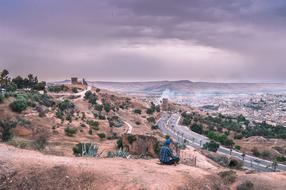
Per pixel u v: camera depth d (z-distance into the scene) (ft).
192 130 522.06
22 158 59.00
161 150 65.98
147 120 556.10
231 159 191.93
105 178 54.19
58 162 58.80
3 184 51.57
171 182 55.16
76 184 52.75
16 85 406.41
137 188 51.49
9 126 183.42
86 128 286.87
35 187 51.85
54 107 334.65
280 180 76.13
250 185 70.23
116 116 442.50
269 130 617.21
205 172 63.82
